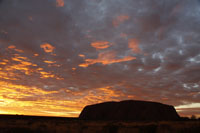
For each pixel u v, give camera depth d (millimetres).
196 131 20297
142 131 21812
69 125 23656
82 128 21547
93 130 21109
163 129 21281
